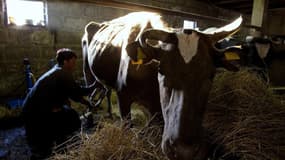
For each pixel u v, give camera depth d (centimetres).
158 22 181
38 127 221
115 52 216
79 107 397
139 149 165
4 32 435
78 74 536
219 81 222
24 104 225
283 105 208
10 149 264
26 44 462
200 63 116
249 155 156
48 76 221
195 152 112
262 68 318
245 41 341
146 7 252
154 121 183
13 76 457
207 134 162
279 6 768
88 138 182
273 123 181
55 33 491
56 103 225
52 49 493
